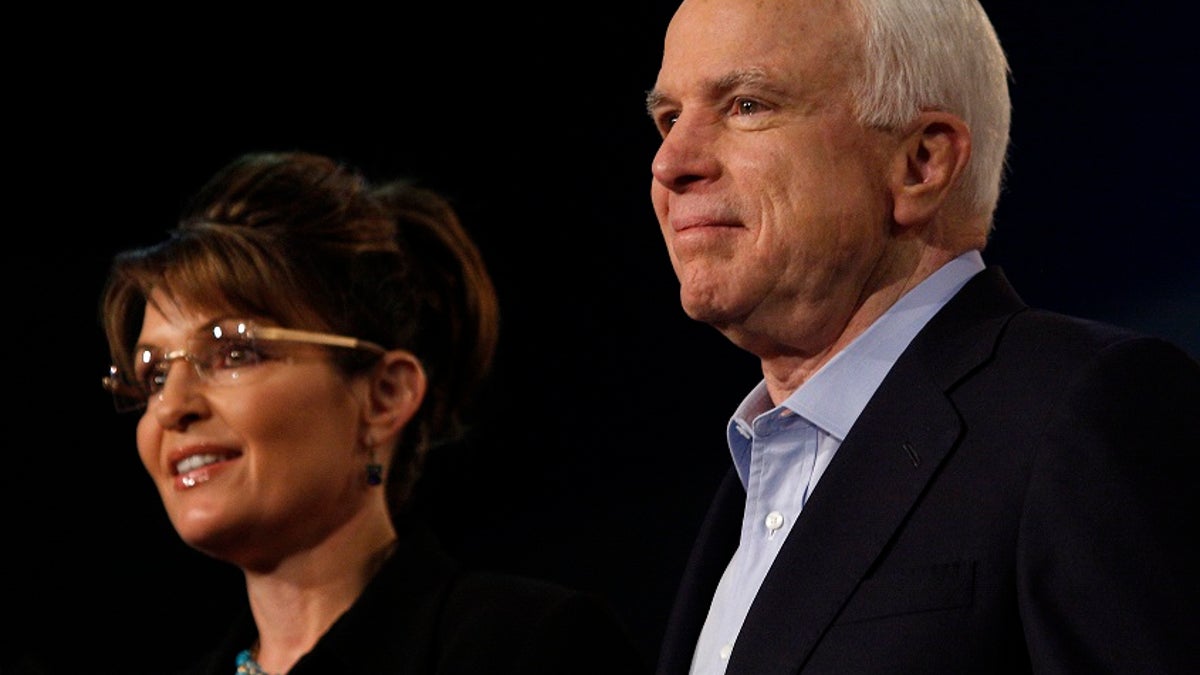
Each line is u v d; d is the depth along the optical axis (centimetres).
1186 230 838
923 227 480
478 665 547
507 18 1075
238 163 651
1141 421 387
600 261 1048
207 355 593
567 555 995
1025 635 381
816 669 409
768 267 461
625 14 1051
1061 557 379
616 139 1053
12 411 1100
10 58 1117
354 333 613
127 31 1115
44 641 1066
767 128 466
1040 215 867
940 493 417
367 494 610
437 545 616
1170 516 374
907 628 399
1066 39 871
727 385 1005
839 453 446
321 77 1106
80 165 1129
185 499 584
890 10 473
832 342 480
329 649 567
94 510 1090
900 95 470
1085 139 863
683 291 475
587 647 551
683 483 996
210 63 1116
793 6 475
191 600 1069
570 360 1040
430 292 649
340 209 633
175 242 617
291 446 586
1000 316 456
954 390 437
